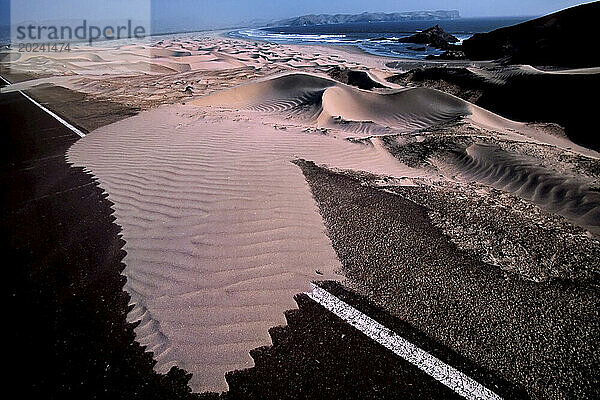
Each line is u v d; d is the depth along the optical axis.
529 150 6.13
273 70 20.86
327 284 2.89
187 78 18.72
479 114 10.29
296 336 2.44
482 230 3.61
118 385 2.17
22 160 6.55
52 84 18.38
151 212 4.13
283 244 3.36
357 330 2.47
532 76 12.59
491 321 2.50
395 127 9.74
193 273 3.05
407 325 2.49
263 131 7.31
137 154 6.25
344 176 4.99
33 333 2.58
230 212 3.93
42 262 3.40
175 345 2.41
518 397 2.02
